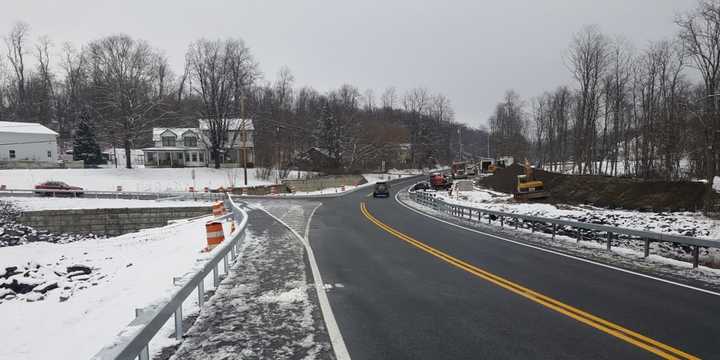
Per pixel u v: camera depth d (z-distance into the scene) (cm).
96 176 4872
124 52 5575
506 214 1741
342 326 570
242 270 917
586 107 5088
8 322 976
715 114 3152
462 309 645
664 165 3928
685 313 620
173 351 486
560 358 466
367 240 1389
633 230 1093
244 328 562
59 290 1289
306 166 7169
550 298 702
